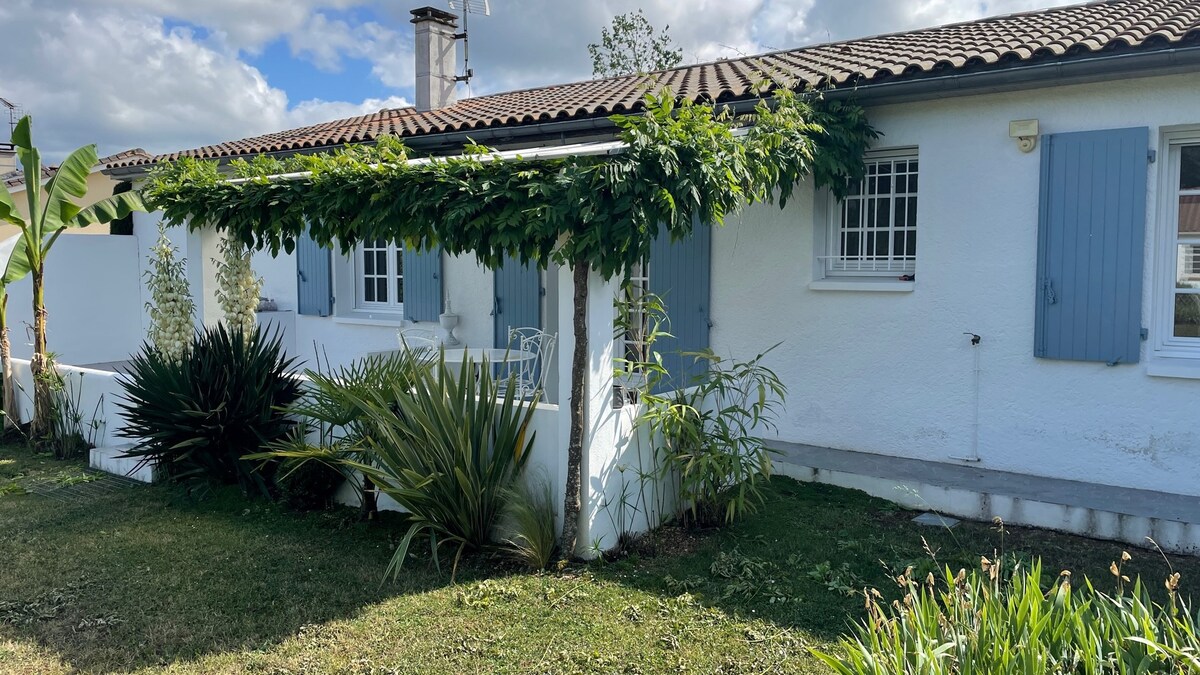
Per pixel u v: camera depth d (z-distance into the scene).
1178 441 6.13
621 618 4.62
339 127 12.13
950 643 2.80
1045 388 6.67
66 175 9.24
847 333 7.59
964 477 6.68
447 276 10.76
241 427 7.25
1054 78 6.13
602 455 5.54
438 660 4.21
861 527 6.01
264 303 13.38
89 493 7.45
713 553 5.57
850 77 6.84
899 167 7.47
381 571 5.42
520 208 4.99
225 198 6.96
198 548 5.91
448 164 5.31
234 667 4.19
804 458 7.34
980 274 6.89
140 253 14.80
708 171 4.98
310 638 4.48
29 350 13.59
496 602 4.88
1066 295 6.46
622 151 4.89
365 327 11.68
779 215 7.88
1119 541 5.62
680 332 8.57
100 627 4.65
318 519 6.55
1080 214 6.36
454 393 5.72
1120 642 2.87
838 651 4.16
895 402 7.39
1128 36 5.87
